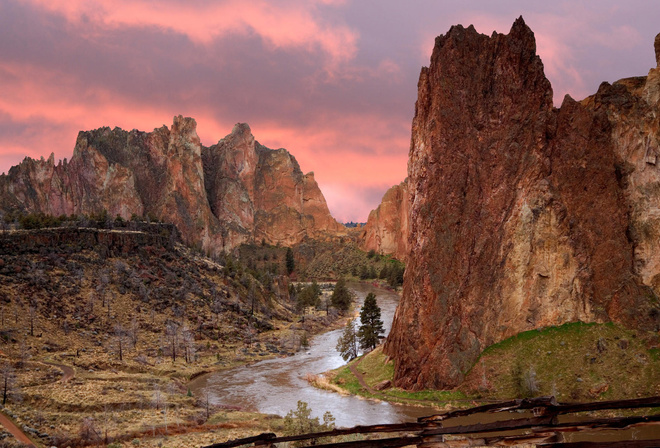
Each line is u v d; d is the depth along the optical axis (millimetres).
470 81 125625
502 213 120625
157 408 104375
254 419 99000
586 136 122500
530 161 122938
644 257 115562
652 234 115875
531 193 121375
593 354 106875
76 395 105375
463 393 108312
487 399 104688
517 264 118688
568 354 108438
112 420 94188
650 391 96250
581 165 121750
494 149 123250
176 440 85312
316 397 117250
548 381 104562
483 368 110750
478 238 119500
